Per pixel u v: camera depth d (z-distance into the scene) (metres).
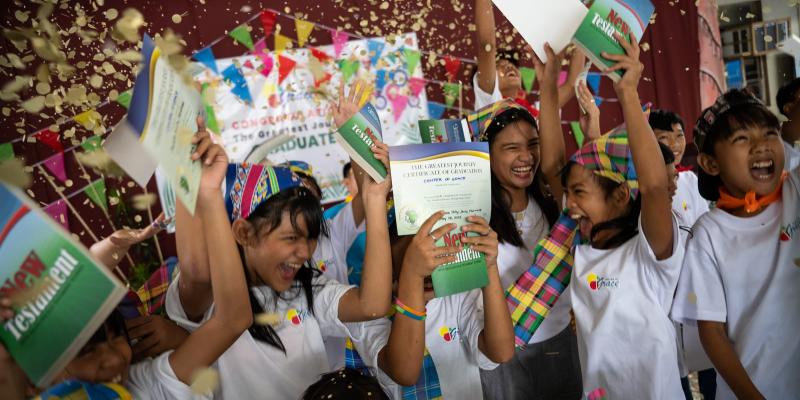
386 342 1.67
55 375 0.96
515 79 3.14
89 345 1.26
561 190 2.11
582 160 1.74
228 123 4.26
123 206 3.37
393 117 4.32
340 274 2.35
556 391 1.92
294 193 1.59
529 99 4.25
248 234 1.58
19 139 3.69
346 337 1.84
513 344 1.61
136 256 3.42
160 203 3.87
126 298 1.58
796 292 1.57
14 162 1.02
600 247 1.74
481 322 1.73
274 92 4.30
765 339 1.59
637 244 1.67
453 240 1.49
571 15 1.59
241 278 1.30
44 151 3.79
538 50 1.63
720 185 1.74
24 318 0.94
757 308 1.60
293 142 4.33
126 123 0.97
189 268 1.49
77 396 1.22
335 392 1.30
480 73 2.74
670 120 2.49
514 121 2.09
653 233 1.59
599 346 1.66
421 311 1.52
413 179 1.47
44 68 1.44
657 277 1.64
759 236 1.61
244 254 1.61
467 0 4.33
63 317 0.94
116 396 1.27
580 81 2.22
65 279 0.94
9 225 0.93
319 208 1.63
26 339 0.95
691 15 4.54
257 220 1.57
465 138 1.71
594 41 1.52
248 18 4.30
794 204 1.59
